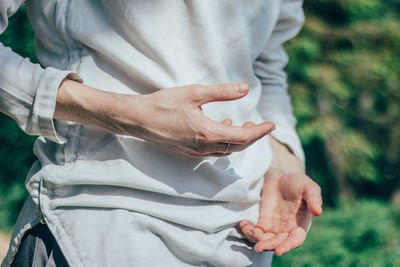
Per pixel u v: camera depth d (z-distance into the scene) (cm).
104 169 113
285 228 131
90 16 118
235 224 127
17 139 555
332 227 469
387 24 750
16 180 574
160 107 107
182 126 107
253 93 132
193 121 107
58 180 114
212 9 120
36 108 109
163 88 116
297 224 131
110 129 111
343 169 753
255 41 129
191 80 118
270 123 112
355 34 741
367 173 760
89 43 117
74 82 110
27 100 110
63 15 119
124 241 111
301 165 147
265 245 122
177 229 117
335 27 740
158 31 116
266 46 148
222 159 121
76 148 115
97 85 117
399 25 756
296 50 684
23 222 119
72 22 118
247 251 128
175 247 116
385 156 814
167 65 116
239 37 123
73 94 109
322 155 780
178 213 116
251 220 129
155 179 114
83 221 113
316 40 717
